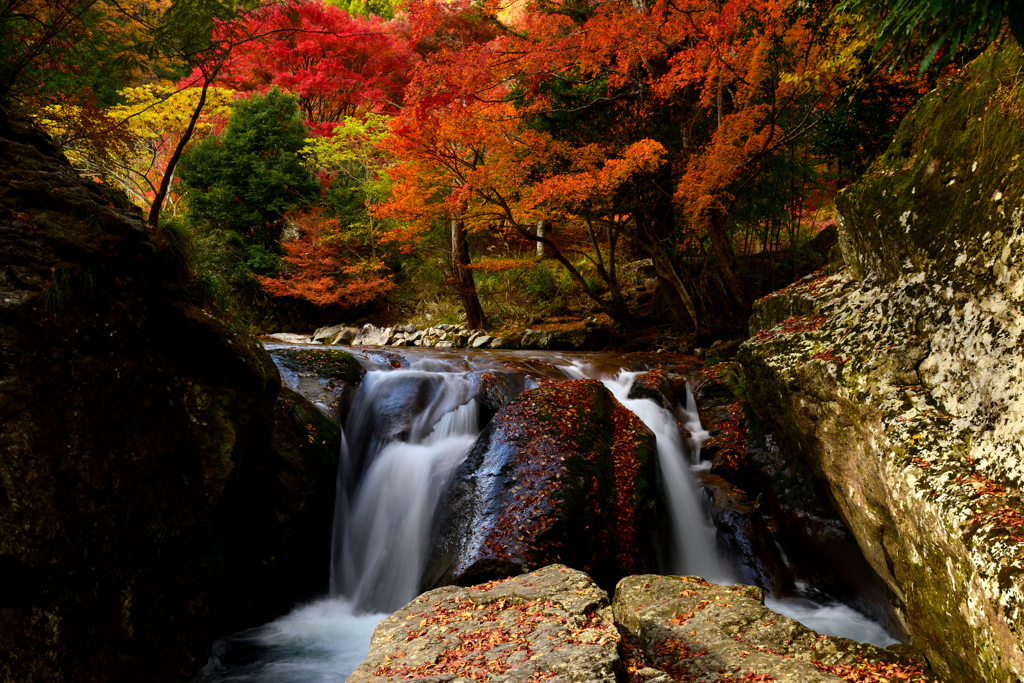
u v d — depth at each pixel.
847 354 4.80
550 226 15.80
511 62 9.74
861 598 5.46
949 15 2.89
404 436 6.92
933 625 3.52
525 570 4.80
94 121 5.47
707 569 6.48
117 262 4.27
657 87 9.69
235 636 5.12
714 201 9.98
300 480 5.80
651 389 8.49
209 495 4.61
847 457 4.64
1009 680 2.68
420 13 10.31
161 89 16.19
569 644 3.18
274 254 18.45
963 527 3.06
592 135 11.25
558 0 10.68
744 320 11.31
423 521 6.03
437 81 9.93
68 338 3.83
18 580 3.32
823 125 10.33
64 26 4.88
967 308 3.81
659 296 13.88
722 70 9.39
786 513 6.42
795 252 11.95
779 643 3.74
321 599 5.95
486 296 17.08
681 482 7.12
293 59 21.67
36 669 3.31
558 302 15.74
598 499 5.52
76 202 4.24
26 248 3.82
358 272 18.19
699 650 3.61
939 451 3.63
